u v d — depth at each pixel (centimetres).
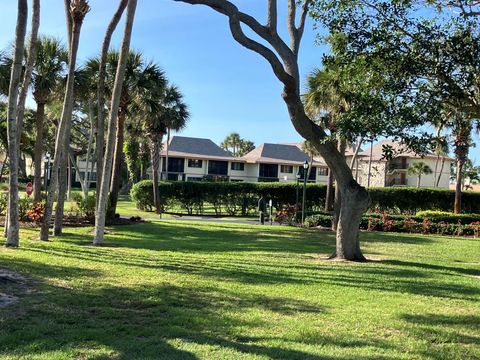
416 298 734
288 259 1126
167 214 3159
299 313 607
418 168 5722
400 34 721
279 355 445
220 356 435
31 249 1080
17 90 1153
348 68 780
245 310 608
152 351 443
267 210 3300
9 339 457
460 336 542
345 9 741
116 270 838
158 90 2150
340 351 466
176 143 6431
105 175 1312
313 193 3306
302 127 1091
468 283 893
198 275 831
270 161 6412
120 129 2050
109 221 2008
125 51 1334
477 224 2131
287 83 1047
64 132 1377
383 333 539
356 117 747
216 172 6450
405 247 1582
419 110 696
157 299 638
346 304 668
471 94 711
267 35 1059
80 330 497
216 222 2516
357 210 1145
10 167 1138
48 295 632
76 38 1376
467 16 707
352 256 1151
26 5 1143
